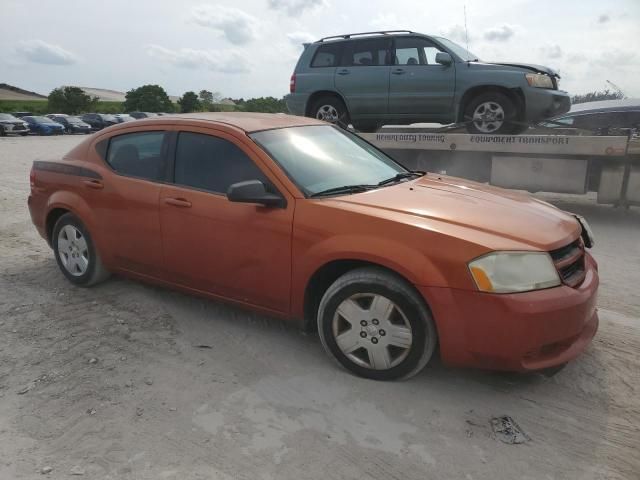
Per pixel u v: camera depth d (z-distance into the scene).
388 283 3.18
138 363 3.61
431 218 3.24
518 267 2.96
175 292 4.79
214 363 3.61
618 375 3.43
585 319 3.12
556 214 3.64
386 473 2.59
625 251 6.33
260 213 3.60
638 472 2.59
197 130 4.10
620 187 7.73
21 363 3.63
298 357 3.68
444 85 8.20
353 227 3.28
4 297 4.75
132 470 2.62
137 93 86.25
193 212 3.92
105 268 4.75
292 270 3.51
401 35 8.53
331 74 9.03
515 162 8.24
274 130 4.09
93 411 3.08
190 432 2.90
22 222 7.61
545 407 3.11
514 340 2.92
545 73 8.05
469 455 2.71
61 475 2.59
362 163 4.27
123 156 4.51
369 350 3.32
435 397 3.20
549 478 2.55
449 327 3.03
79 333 4.05
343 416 3.03
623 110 9.16
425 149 8.65
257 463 2.66
